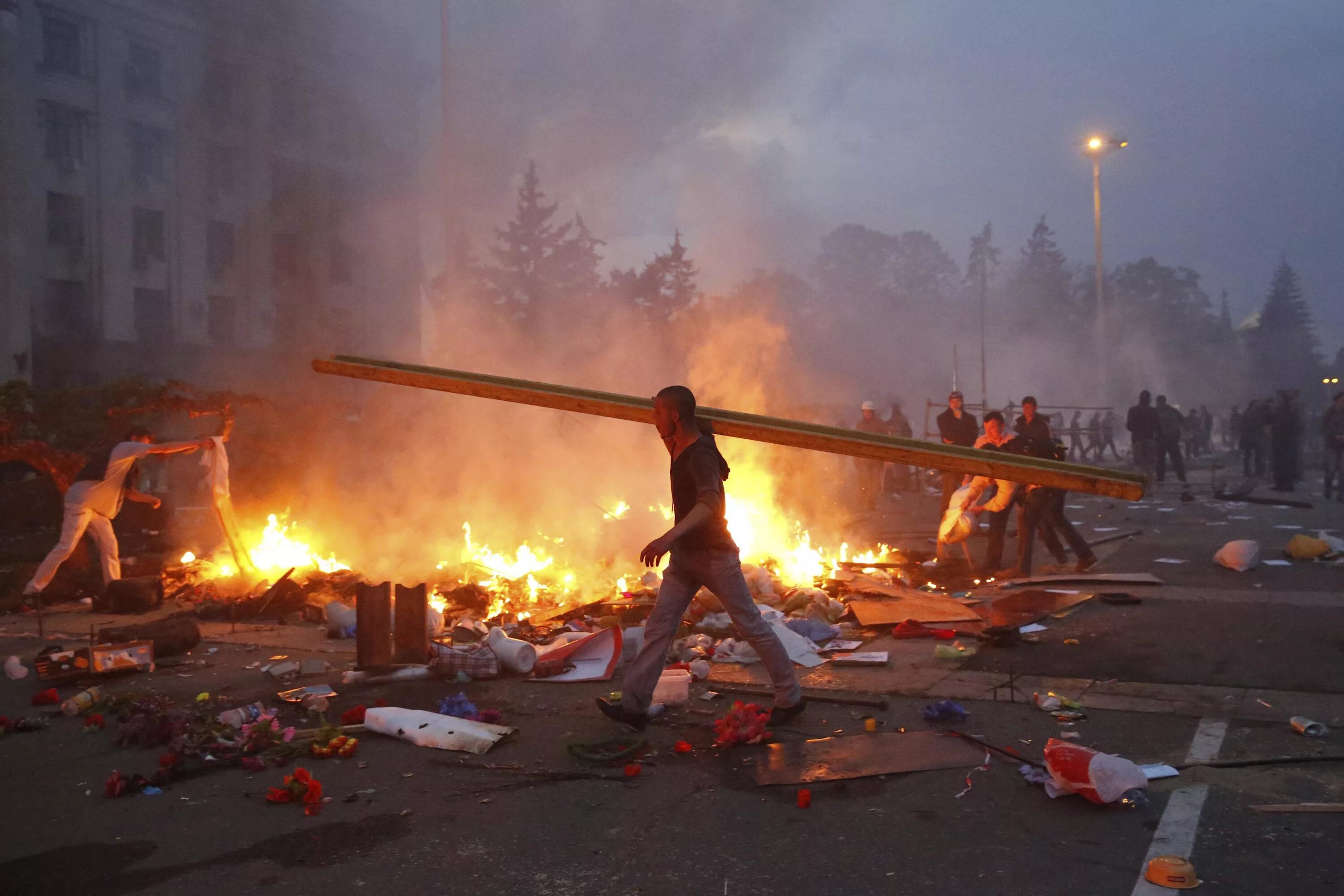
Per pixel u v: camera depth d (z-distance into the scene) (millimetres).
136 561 10000
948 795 3830
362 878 3246
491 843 3494
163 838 3611
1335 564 9477
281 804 3916
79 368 36250
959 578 9617
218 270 41500
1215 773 3971
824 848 3379
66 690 5867
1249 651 5992
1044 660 5988
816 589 8039
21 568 9656
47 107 35969
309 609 7984
